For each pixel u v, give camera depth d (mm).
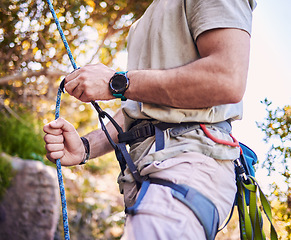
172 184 1130
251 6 1286
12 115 4719
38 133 4945
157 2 1411
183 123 1228
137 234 1062
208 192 1151
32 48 4113
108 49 4547
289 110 2889
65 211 1328
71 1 3955
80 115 5512
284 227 2689
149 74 1193
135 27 1485
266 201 1344
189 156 1168
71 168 5465
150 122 1271
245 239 1315
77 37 4238
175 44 1274
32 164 4410
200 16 1185
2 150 4488
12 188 4211
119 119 1599
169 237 1036
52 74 4254
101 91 1240
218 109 1229
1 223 4059
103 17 4238
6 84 4414
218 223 1162
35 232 4203
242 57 1130
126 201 1265
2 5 3812
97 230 4840
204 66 1120
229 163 1237
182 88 1137
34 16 3943
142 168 1203
